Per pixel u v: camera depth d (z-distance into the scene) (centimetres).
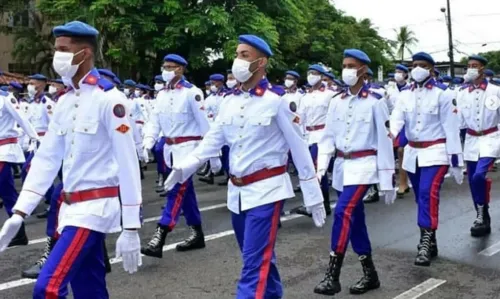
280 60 2381
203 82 2325
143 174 1330
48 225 555
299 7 2506
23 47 2641
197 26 1939
